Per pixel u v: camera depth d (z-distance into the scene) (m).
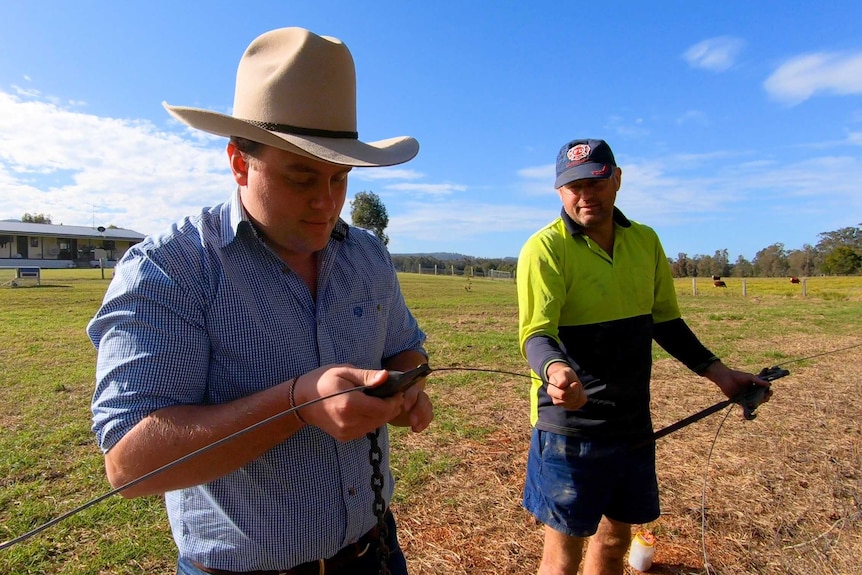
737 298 27.22
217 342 1.35
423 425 1.42
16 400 6.52
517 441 5.29
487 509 3.97
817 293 28.41
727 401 2.44
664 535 3.64
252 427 1.11
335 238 1.62
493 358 9.43
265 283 1.40
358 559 1.58
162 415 1.20
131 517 3.80
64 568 3.24
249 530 1.40
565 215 2.49
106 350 1.25
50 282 25.53
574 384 2.11
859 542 3.52
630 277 2.46
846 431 5.56
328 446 1.45
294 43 1.30
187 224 1.41
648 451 2.51
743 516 3.86
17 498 4.08
